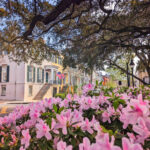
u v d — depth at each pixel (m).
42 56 7.78
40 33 6.45
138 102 0.72
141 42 7.79
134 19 5.36
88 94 1.96
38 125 0.91
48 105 1.40
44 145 0.90
